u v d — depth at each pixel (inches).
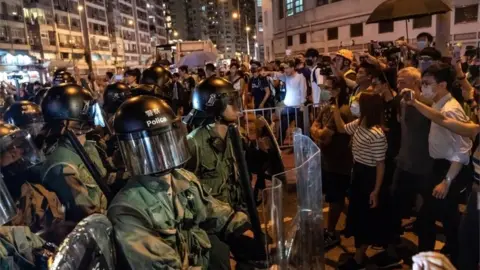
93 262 51.9
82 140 107.8
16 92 695.7
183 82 398.0
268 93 355.6
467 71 238.1
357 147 133.8
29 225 85.8
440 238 153.6
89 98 107.7
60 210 90.2
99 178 94.0
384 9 215.2
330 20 1305.4
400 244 153.0
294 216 74.3
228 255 88.2
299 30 1539.1
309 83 331.6
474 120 144.5
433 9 203.5
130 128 63.5
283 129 266.5
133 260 58.8
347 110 149.5
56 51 2381.9
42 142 99.3
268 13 1926.7
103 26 3235.7
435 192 119.4
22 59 1785.2
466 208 93.7
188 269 68.9
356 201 136.0
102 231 55.4
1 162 87.8
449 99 116.3
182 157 67.4
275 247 68.6
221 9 7249.0
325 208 191.5
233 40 7362.2
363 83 152.6
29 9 2126.0
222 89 101.9
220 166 101.5
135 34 4008.4
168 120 65.8
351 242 158.7
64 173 90.0
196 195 75.0
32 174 93.0
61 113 100.0
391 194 135.0
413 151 127.5
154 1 4849.9
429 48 170.1
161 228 63.7
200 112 102.7
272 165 119.6
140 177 65.8
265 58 2030.0
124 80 244.1
